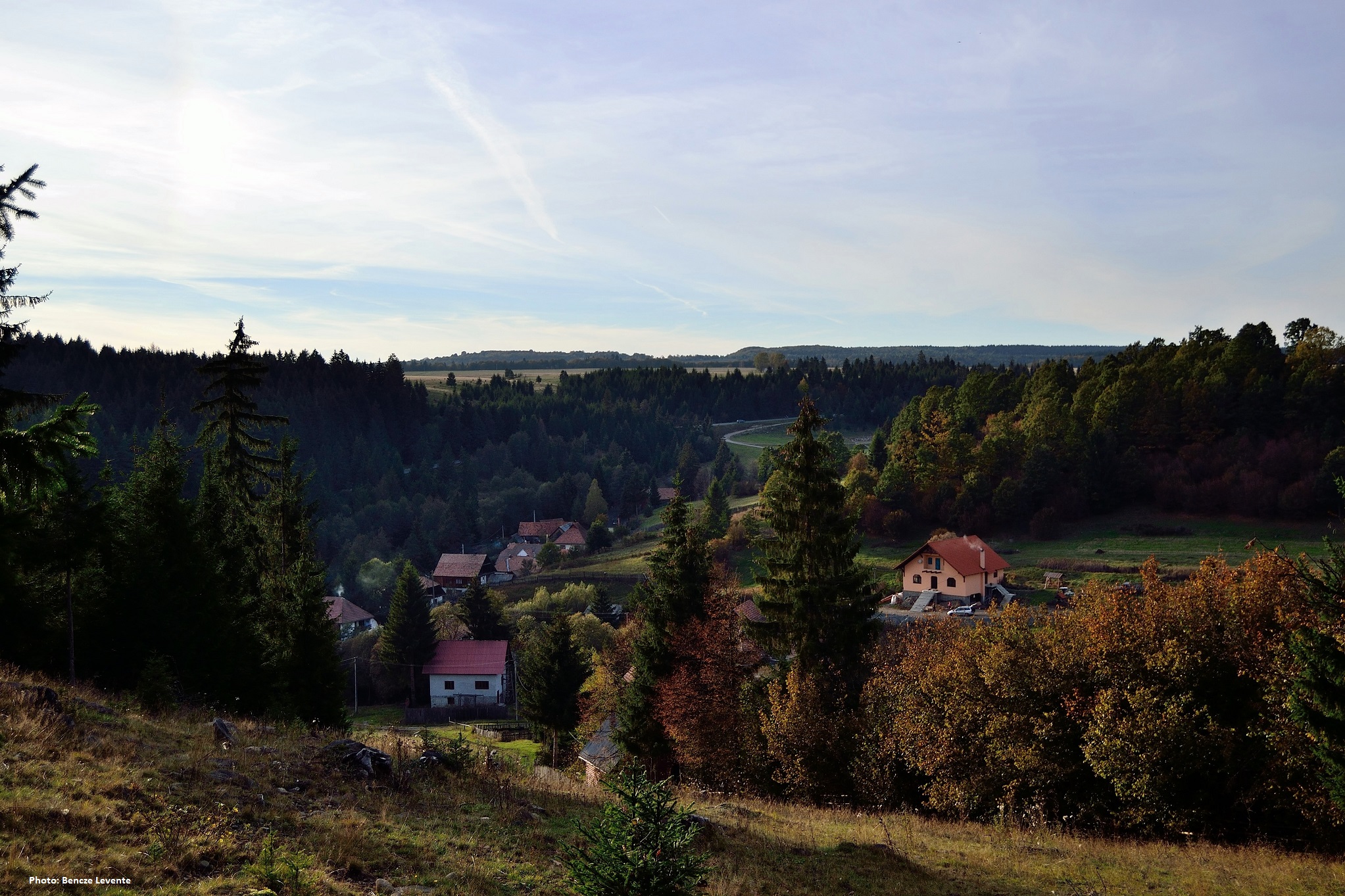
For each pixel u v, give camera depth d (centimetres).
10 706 1231
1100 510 9162
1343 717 1526
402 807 1275
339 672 2958
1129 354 11750
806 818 1930
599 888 819
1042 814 2086
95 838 894
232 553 3059
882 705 2527
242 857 941
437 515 13550
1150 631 2128
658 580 3278
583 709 4500
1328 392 8631
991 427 10194
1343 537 7419
